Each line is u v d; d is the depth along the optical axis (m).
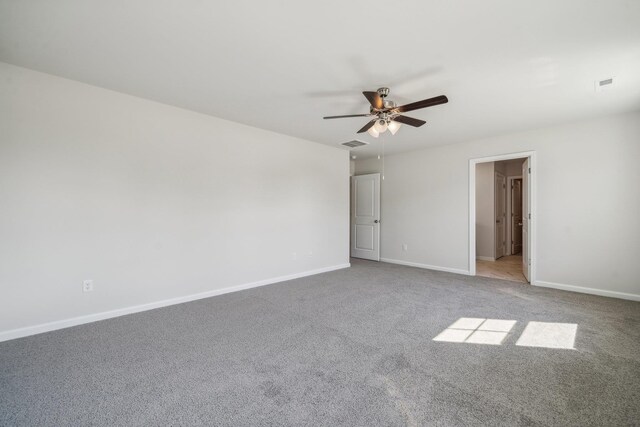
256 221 4.19
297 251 4.75
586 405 1.64
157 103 3.26
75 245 2.75
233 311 3.15
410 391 1.76
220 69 2.53
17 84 2.48
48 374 1.93
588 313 3.06
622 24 1.88
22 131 2.50
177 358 2.15
